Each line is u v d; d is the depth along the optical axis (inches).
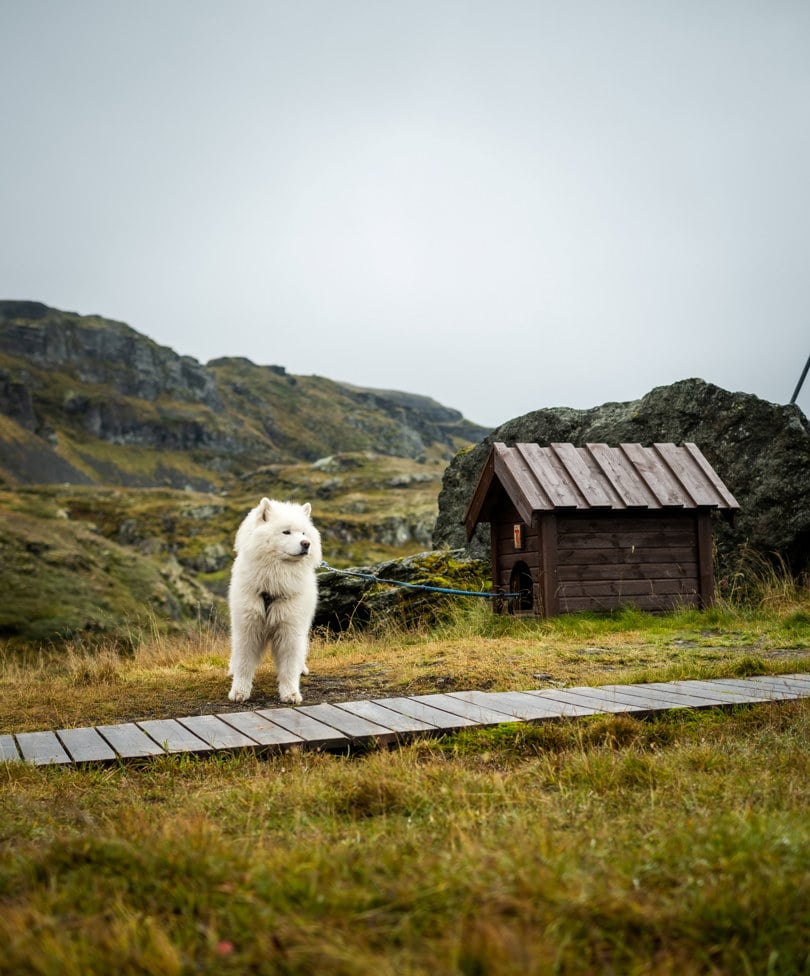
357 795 168.7
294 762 211.0
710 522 491.8
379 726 233.3
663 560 486.6
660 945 98.2
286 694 302.8
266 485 6815.9
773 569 569.6
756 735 222.4
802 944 97.0
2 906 105.3
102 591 1529.3
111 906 103.9
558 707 249.6
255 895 106.5
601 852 123.3
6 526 1640.0
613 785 177.5
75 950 91.0
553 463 496.4
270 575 304.8
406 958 89.3
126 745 223.6
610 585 478.3
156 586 1685.5
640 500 477.1
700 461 510.6
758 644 384.5
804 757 192.4
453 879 108.0
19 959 89.7
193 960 90.9
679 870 114.7
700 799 160.6
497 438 742.5
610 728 222.8
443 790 169.3
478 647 390.0
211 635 548.7
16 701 332.2
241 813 163.3
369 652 438.3
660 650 371.6
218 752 215.6
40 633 1233.4
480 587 564.1
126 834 135.6
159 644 518.0
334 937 93.3
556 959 88.7
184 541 4714.6
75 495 5506.9
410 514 5093.5
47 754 215.9
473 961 87.8
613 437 662.5
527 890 104.7
